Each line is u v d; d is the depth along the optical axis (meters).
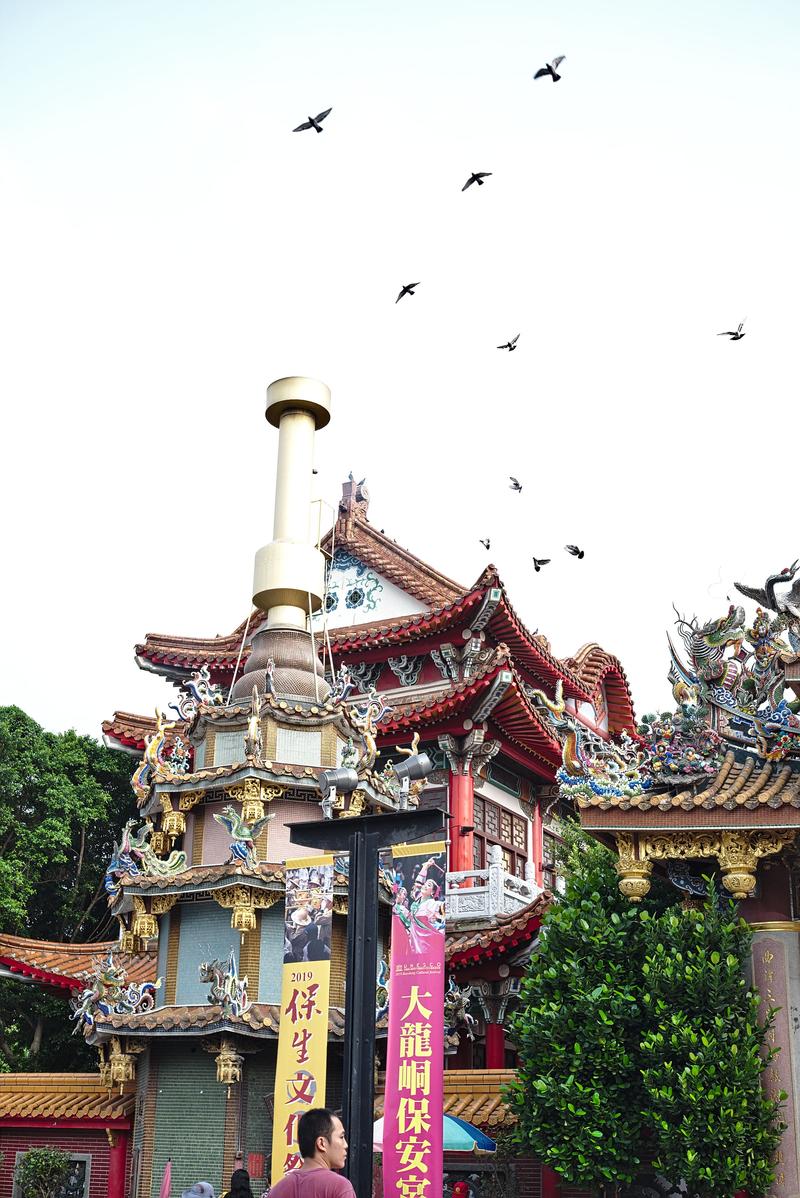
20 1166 27.77
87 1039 25.89
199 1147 23.88
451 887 33.91
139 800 27.73
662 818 18.75
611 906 20.19
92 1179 27.34
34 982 36.09
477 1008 30.02
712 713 20.19
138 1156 24.75
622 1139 18.17
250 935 24.77
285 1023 19.16
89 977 30.80
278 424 30.00
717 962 18.14
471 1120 23.88
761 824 18.27
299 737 26.41
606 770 19.58
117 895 26.81
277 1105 18.86
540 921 28.53
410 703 38.75
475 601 38.31
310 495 29.44
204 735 27.09
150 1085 24.98
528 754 40.72
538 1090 18.53
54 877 49.97
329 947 19.25
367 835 16.27
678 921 18.64
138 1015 24.73
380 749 38.97
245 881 24.33
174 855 26.22
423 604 42.81
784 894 19.22
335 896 24.98
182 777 26.33
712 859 19.73
